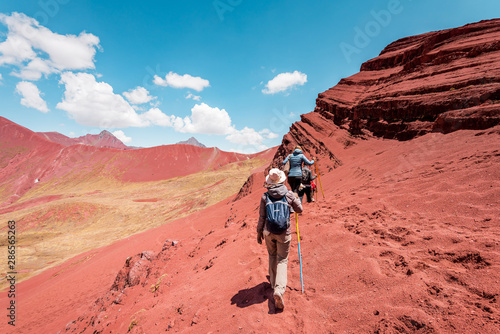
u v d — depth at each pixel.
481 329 1.76
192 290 4.38
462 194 3.98
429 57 16.50
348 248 3.64
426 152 7.22
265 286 3.38
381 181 6.42
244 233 6.34
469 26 16.17
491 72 10.21
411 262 2.83
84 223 63.31
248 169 122.62
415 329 2.01
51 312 13.45
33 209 75.00
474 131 7.18
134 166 160.88
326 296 2.89
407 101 13.51
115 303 6.43
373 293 2.60
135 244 24.03
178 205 62.94
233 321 2.89
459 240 2.95
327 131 21.80
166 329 3.53
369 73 28.75
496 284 2.11
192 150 183.12
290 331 2.51
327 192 8.84
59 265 32.19
